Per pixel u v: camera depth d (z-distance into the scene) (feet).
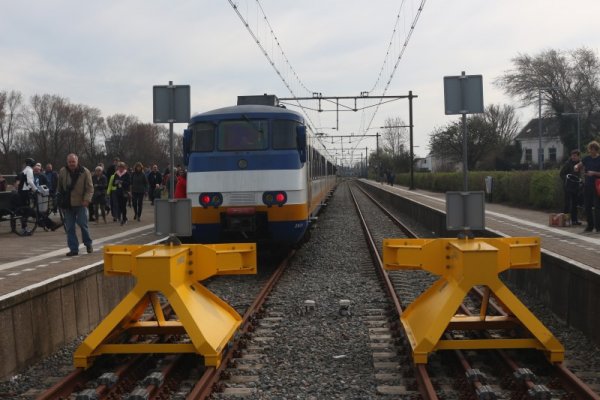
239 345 24.80
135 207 71.61
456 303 21.25
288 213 43.11
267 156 43.37
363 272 44.01
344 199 168.66
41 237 54.39
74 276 27.48
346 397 19.36
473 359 22.39
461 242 23.30
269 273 44.52
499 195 99.86
